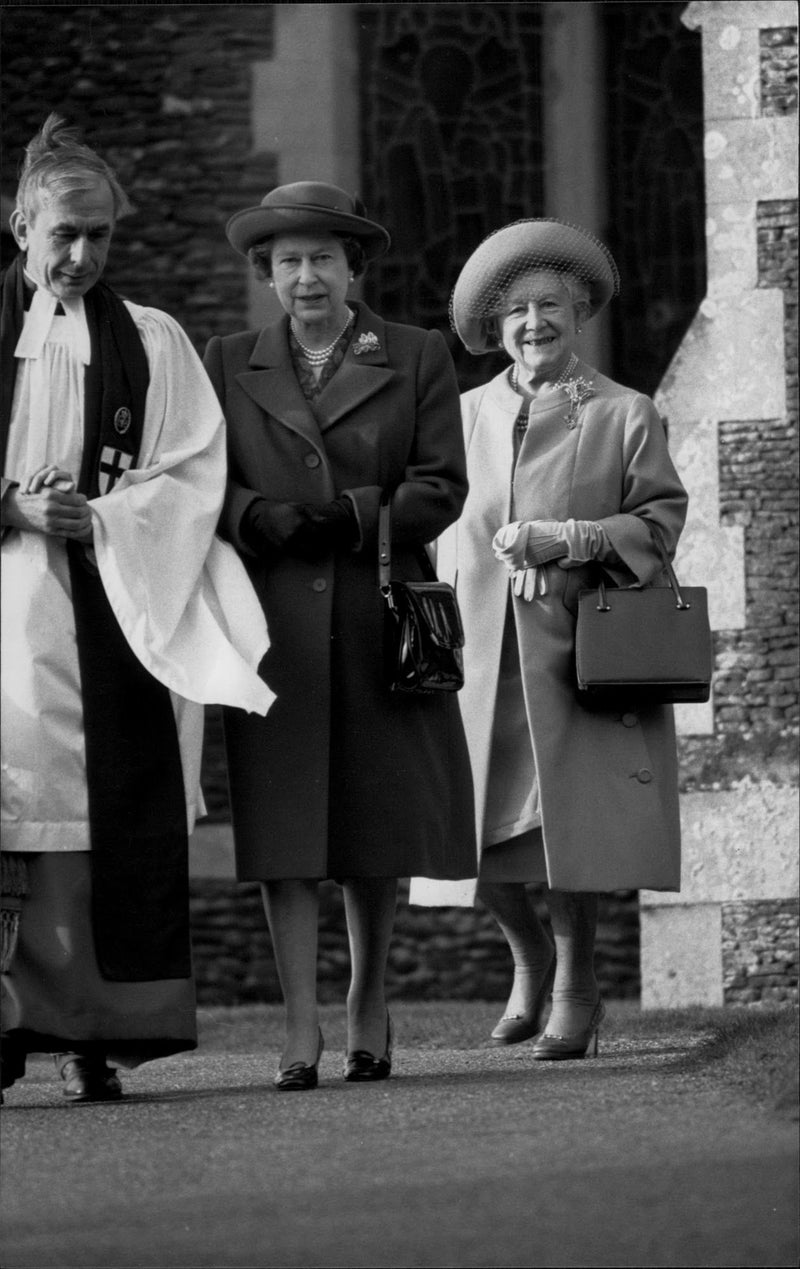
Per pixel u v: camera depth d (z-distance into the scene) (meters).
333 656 7.88
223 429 7.91
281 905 7.88
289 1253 6.48
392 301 17.11
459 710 8.43
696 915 13.46
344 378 8.03
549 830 8.59
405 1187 6.60
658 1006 13.48
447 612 7.82
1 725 7.52
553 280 8.92
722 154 13.62
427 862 7.86
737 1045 8.38
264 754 7.78
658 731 8.78
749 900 13.41
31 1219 6.55
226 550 7.85
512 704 9.02
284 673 7.82
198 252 17.39
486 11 17.11
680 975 13.47
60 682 7.61
